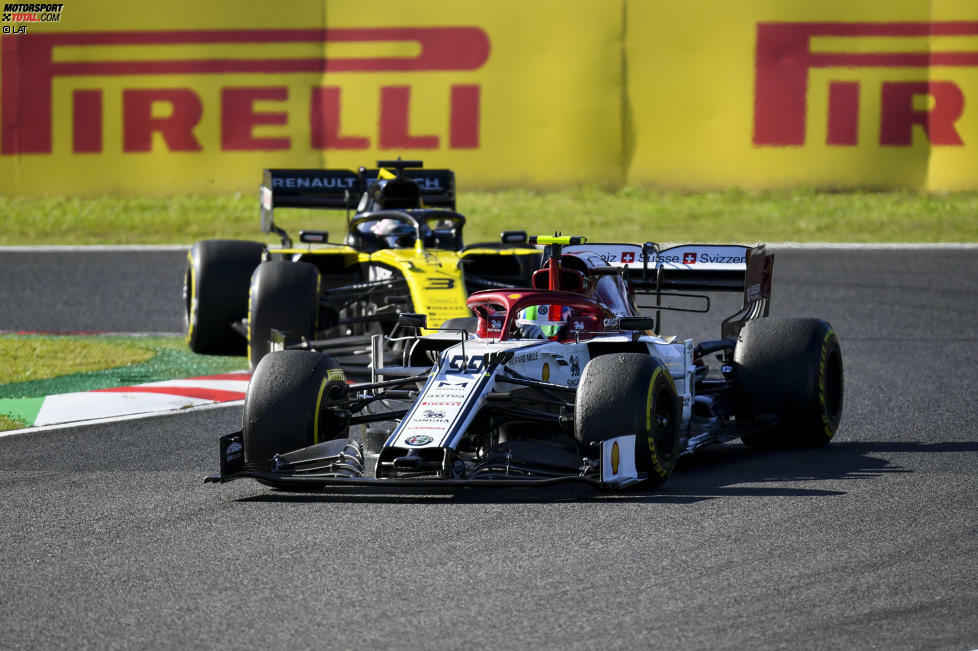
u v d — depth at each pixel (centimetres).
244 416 2544
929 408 3703
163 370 4356
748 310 3491
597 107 8306
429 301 4006
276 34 8250
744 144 8269
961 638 1689
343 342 3931
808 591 1889
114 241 7794
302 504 2480
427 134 8312
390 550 2127
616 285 3159
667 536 2197
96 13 8256
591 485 2588
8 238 7762
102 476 2773
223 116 8319
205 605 1855
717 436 2973
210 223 8150
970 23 8050
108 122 8300
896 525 2272
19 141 8294
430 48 8256
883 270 6881
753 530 2236
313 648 1673
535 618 1778
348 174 5353
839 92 8181
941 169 8194
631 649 1656
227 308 4731
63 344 4847
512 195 8350
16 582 1984
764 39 8188
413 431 2409
